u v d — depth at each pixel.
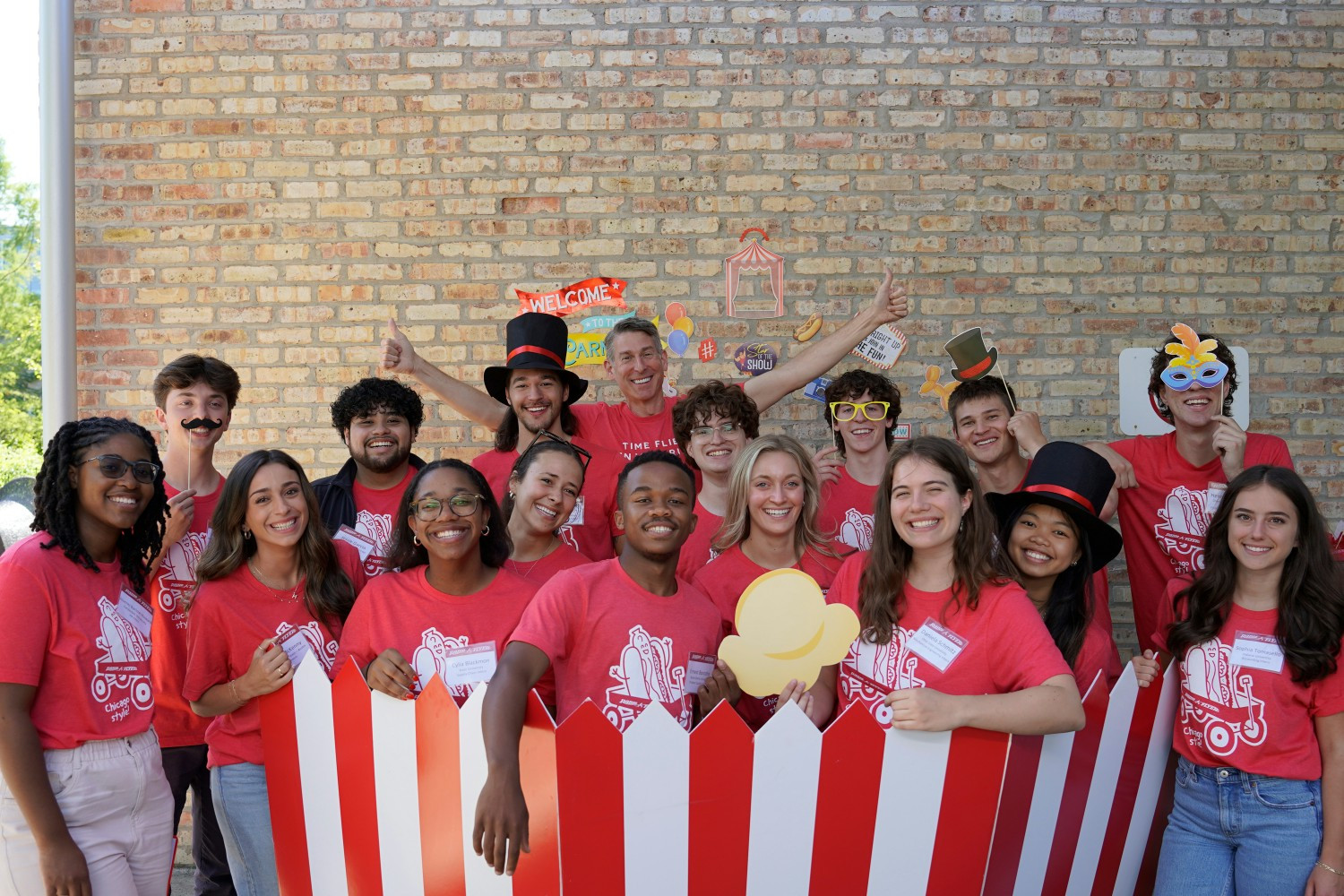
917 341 4.43
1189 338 3.37
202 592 2.76
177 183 4.41
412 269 4.42
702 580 2.93
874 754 2.34
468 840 2.39
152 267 4.41
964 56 4.40
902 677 2.47
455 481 2.61
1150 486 3.62
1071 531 2.71
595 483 3.65
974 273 4.42
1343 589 2.55
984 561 2.45
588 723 2.23
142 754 2.53
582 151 4.40
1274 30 4.42
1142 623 3.69
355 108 4.40
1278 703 2.54
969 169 4.41
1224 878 2.62
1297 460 4.45
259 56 4.40
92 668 2.43
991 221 4.41
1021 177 4.41
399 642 2.61
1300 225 4.43
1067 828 2.61
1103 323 4.43
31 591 2.36
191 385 3.36
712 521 3.28
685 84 4.39
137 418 4.41
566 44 4.40
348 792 2.56
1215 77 4.42
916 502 2.42
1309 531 2.55
